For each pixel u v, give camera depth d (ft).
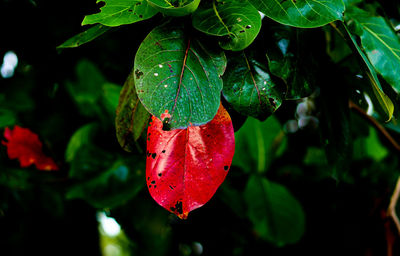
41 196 8.17
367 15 5.25
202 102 4.74
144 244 8.48
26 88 8.14
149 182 4.83
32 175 7.00
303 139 8.33
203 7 4.88
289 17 4.85
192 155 4.86
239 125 5.10
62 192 7.75
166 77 4.74
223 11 4.86
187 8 4.76
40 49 6.75
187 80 4.75
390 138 6.89
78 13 6.20
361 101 5.82
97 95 7.34
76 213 8.95
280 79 5.05
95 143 7.23
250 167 7.73
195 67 4.79
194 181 4.83
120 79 7.18
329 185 8.35
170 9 4.75
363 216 8.07
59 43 6.51
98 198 6.47
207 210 8.35
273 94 5.01
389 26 5.24
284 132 8.00
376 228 7.68
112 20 4.77
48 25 6.41
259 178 7.52
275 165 8.32
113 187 6.52
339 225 8.34
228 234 8.59
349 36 5.03
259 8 4.88
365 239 7.91
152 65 4.75
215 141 4.87
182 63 4.78
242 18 4.81
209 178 4.83
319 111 5.84
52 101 8.32
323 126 5.82
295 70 5.12
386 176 8.31
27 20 6.43
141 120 5.16
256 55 5.08
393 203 6.84
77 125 8.32
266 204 7.54
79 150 6.75
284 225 7.59
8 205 7.93
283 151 8.22
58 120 8.31
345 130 5.76
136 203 7.47
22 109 8.11
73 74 7.40
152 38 4.80
